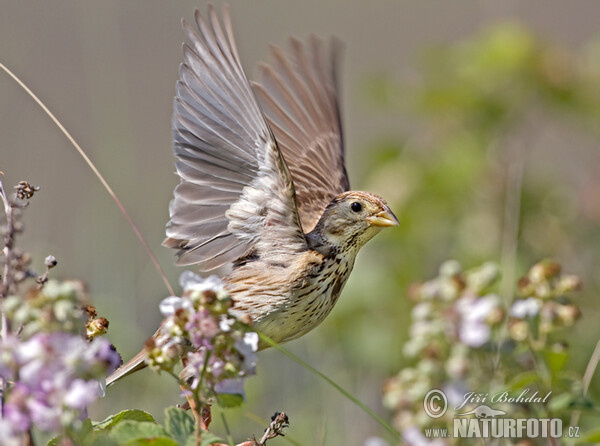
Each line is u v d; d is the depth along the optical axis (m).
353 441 11.39
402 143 13.99
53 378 5.38
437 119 14.07
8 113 18.08
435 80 14.04
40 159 17.14
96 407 10.75
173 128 8.55
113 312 12.39
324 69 10.88
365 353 12.45
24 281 6.25
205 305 6.20
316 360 12.40
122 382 11.70
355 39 23.56
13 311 5.55
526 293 7.56
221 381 6.43
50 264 6.37
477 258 12.99
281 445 11.24
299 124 10.80
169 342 6.45
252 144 8.62
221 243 9.05
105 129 14.49
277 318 9.10
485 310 7.33
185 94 8.52
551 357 7.29
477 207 13.42
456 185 13.37
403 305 12.73
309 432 11.12
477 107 13.85
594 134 14.35
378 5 23.91
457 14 24.25
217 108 8.56
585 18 23.42
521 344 7.48
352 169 15.60
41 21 20.34
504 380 7.53
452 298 7.57
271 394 12.02
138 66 20.14
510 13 15.71
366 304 12.77
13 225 6.30
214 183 8.80
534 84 13.85
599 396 10.76
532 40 13.95
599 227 13.68
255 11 23.41
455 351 7.41
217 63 8.41
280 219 8.97
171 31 20.62
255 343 6.37
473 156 13.48
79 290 5.73
